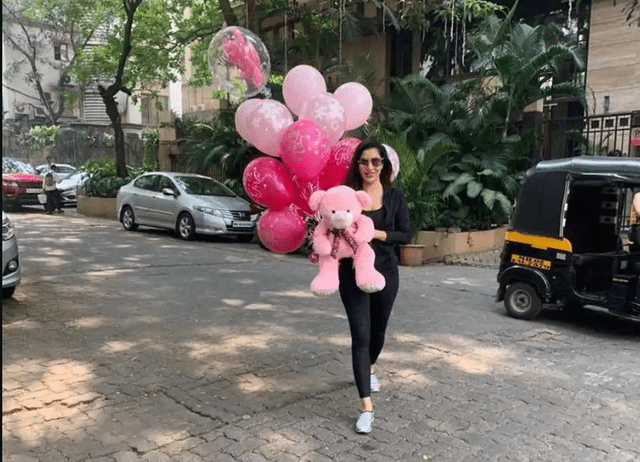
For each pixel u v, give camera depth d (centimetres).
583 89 1243
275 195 380
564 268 613
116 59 1970
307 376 458
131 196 1437
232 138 1583
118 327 577
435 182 1165
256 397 414
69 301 673
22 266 883
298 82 439
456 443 351
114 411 385
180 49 2014
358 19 1531
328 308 680
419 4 1422
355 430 364
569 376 475
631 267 598
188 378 448
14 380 432
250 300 712
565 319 665
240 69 423
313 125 378
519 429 373
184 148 1856
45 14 2756
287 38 1552
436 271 984
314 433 360
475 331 602
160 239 1303
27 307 642
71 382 432
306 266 994
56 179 1933
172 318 617
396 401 413
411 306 708
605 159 604
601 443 355
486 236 1218
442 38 1611
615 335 604
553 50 1171
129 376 448
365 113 439
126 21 1883
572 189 630
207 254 1095
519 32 1236
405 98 1331
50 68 3478
